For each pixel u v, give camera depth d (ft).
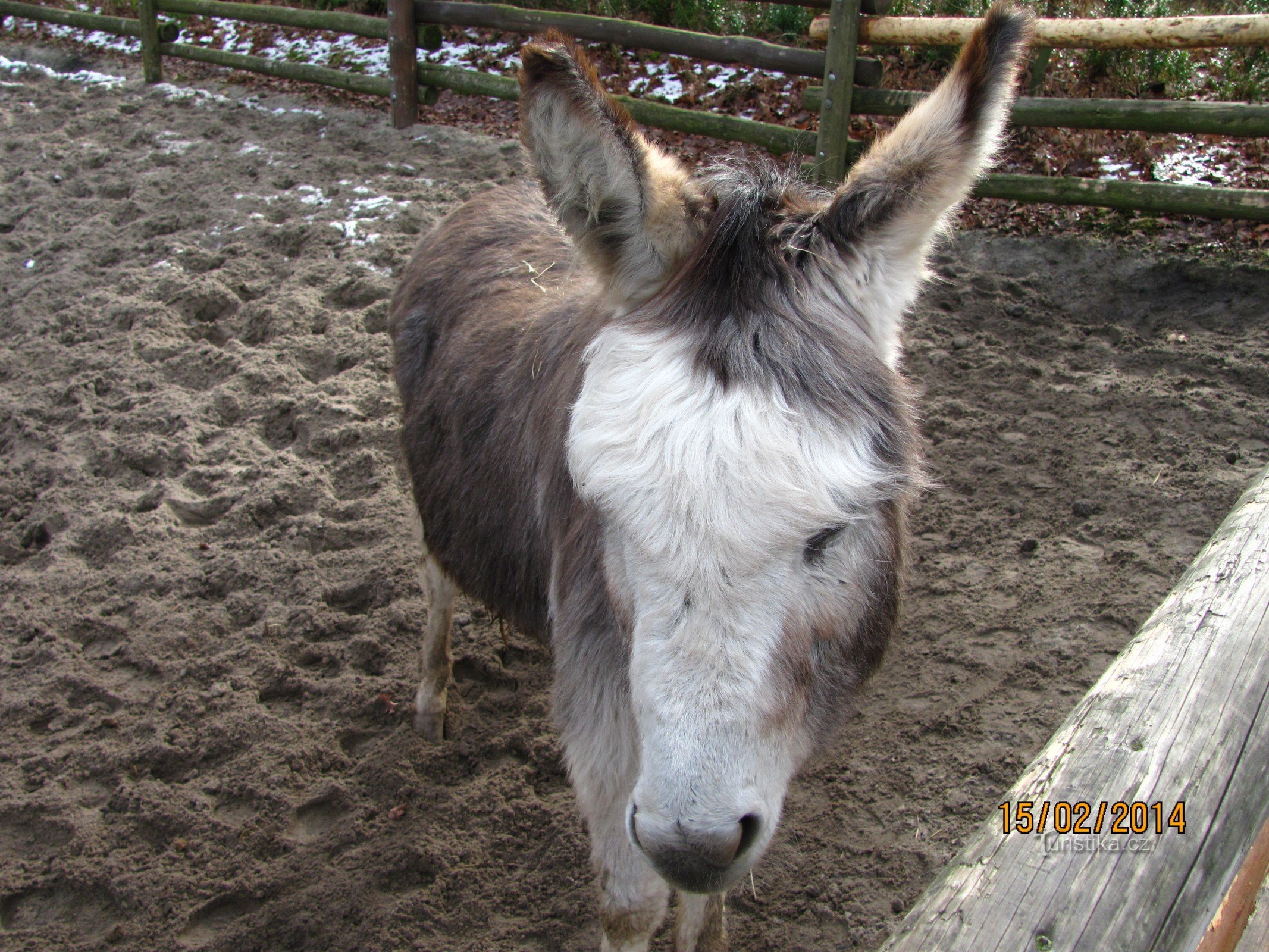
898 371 6.80
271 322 18.42
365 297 19.02
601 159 5.60
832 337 5.34
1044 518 12.98
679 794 4.74
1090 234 18.88
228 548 13.84
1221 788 4.30
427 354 10.50
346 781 10.68
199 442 15.87
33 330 18.74
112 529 14.11
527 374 7.94
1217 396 14.65
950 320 17.16
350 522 14.24
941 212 5.71
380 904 9.41
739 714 4.79
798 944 8.66
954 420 14.87
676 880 4.98
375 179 23.29
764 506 4.72
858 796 9.80
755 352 5.10
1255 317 16.31
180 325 18.72
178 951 9.12
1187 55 22.91
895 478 5.27
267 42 32.32
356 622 12.63
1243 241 17.94
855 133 23.04
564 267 9.33
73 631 12.72
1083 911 3.74
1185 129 17.57
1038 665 10.82
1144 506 12.84
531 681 11.84
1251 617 5.17
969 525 13.01
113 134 26.99
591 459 5.00
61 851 10.03
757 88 24.81
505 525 8.19
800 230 5.70
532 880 9.45
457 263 10.43
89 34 35.47
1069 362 15.97
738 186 6.03
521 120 5.74
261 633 12.44
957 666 11.06
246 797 10.52
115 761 10.87
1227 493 12.73
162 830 10.20
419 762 10.76
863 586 5.64
